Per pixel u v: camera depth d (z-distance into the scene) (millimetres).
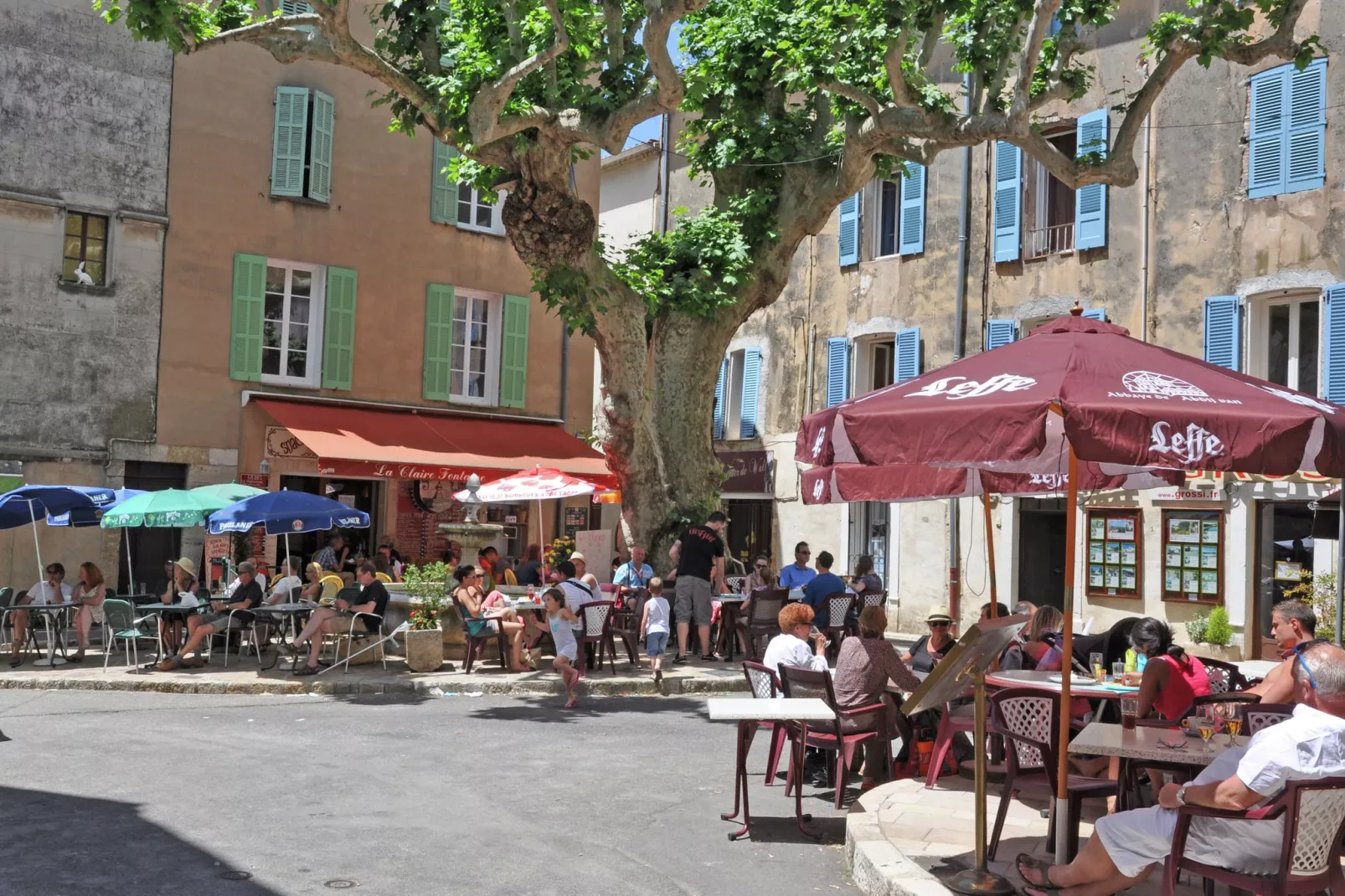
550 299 16516
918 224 23562
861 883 6480
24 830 7145
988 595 21781
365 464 21531
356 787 8609
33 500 16031
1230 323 19297
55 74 20219
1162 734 6383
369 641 15391
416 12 15812
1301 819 4816
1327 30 18562
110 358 20688
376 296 23516
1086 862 5543
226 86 21938
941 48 23500
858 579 16562
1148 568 19875
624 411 17859
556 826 7652
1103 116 20781
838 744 8305
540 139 15602
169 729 10992
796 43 16266
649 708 13016
